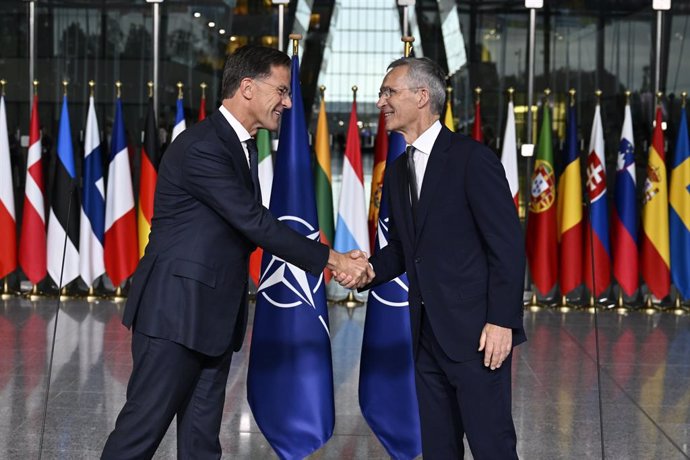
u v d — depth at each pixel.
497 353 3.55
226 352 3.96
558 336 8.51
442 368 3.74
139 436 3.71
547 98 10.32
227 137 3.78
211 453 4.01
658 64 10.35
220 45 10.85
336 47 10.57
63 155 9.97
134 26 10.88
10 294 10.33
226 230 3.76
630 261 9.70
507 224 3.57
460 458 3.93
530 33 10.38
